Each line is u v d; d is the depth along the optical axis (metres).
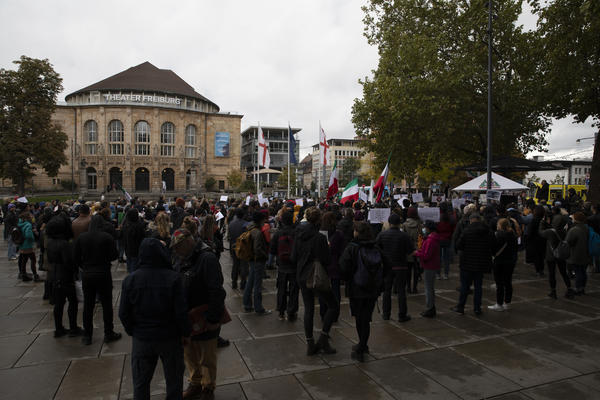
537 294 8.85
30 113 39.62
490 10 15.22
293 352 5.50
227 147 81.56
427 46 21.05
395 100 21.61
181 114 76.81
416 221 9.06
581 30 14.59
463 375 4.78
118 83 77.94
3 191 51.47
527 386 4.50
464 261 7.23
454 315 7.29
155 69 87.69
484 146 22.44
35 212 16.69
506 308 7.64
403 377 4.73
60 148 42.38
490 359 5.26
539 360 5.23
